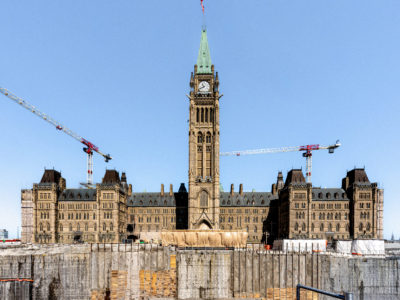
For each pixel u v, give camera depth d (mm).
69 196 189250
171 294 102688
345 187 191625
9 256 96312
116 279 102250
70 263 100750
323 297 103312
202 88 197000
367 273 106375
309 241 124812
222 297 103000
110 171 194250
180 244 108625
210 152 193125
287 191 187625
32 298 95688
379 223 180250
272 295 103000
